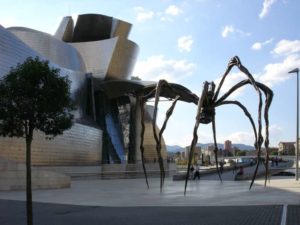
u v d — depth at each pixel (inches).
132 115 2417.6
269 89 889.5
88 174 1882.4
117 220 540.1
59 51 2170.3
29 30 2159.2
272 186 1098.7
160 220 531.5
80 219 554.9
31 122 422.9
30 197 414.6
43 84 421.7
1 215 603.8
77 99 2092.8
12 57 1544.0
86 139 2018.9
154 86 1013.2
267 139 918.4
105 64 2329.0
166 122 960.3
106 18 2511.1
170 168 2373.3
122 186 1284.4
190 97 912.9
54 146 1749.5
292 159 4758.9
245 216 550.6
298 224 475.2
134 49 2432.3
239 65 855.7
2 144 1449.3
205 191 1000.9
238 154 6702.8
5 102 421.4
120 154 2329.0
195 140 859.4
